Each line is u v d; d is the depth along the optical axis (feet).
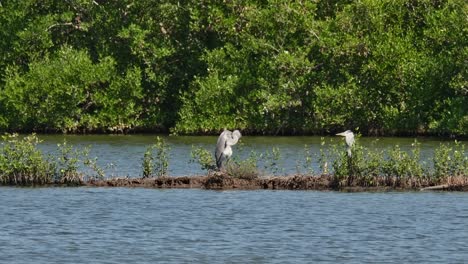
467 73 215.31
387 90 222.89
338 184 136.36
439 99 220.84
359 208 124.26
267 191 135.33
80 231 113.91
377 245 107.55
